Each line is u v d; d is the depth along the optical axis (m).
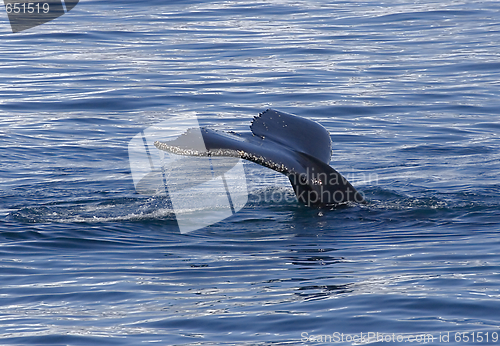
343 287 24.64
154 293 24.59
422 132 55.09
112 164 46.84
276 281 25.42
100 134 54.47
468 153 49.47
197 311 22.97
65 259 28.30
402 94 64.88
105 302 23.89
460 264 26.61
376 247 28.98
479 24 90.62
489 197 37.09
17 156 48.69
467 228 31.36
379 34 87.12
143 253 28.98
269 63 75.44
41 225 32.72
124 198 38.16
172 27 91.75
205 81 69.06
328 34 87.38
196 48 81.69
